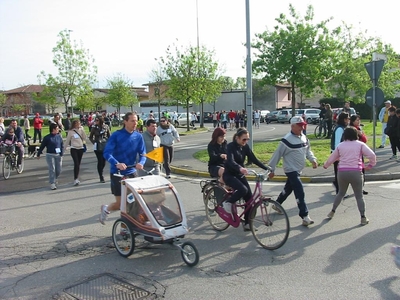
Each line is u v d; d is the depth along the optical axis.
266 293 4.55
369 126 29.81
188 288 4.76
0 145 13.08
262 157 14.48
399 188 9.70
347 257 5.54
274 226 5.91
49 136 10.99
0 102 71.38
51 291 4.81
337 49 26.47
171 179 12.13
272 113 48.38
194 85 35.09
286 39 23.66
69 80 37.59
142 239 6.46
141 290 4.75
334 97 50.88
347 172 6.93
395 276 4.88
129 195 5.75
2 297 4.69
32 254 6.11
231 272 5.19
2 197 10.24
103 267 5.51
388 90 39.78
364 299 4.33
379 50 40.16
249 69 13.03
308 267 5.25
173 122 44.12
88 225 7.58
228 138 26.17
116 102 58.06
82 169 14.49
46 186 11.50
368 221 7.02
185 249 5.47
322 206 8.27
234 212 6.48
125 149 6.42
